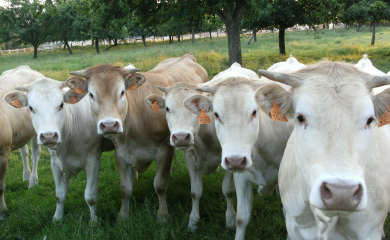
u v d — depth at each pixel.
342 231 2.98
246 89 4.27
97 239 4.83
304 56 22.17
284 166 3.55
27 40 50.34
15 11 51.19
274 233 5.00
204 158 5.54
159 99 5.33
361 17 20.50
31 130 6.98
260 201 5.90
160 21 17.73
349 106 2.46
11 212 6.12
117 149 5.76
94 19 17.14
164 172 5.89
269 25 23.66
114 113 5.10
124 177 5.83
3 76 7.50
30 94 5.29
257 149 4.53
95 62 25.45
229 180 5.23
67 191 6.53
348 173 2.24
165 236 4.96
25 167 7.75
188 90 5.23
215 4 15.37
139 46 55.03
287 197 3.40
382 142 3.16
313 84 2.63
